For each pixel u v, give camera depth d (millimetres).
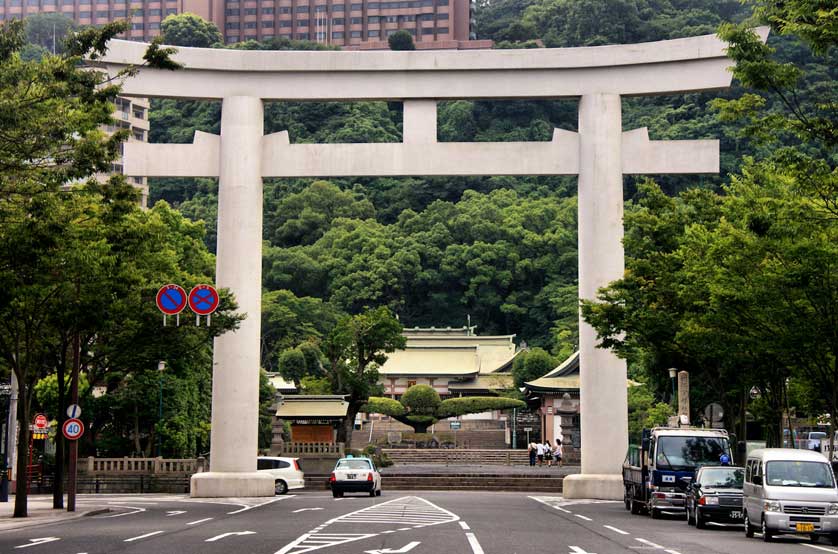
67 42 29406
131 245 36562
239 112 45969
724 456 36062
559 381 98625
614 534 26656
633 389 94000
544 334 175750
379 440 108875
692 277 39594
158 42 29984
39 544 23141
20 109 26734
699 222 45156
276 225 194750
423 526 28188
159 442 70000
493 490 64812
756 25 25328
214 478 45938
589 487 45031
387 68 45750
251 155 45938
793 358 35344
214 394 45906
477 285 181500
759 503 28078
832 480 28188
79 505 43938
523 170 45375
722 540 26516
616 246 44906
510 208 189500
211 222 182375
